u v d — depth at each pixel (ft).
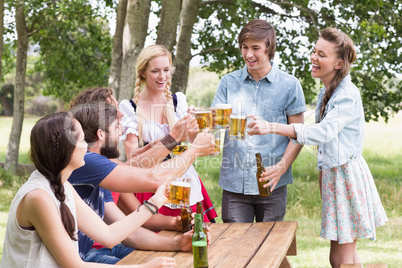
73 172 7.65
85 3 36.55
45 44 40.63
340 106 9.72
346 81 9.97
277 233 8.97
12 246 6.53
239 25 34.06
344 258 10.19
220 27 34.99
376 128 70.38
